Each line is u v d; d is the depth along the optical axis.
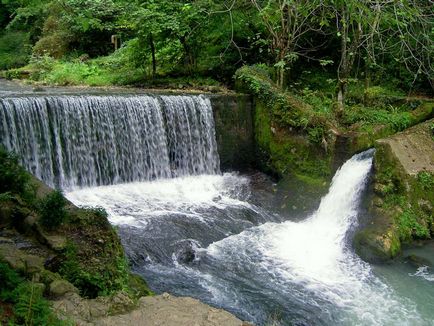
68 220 6.03
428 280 8.02
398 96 13.40
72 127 10.10
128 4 13.80
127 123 10.76
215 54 15.22
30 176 7.26
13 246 5.36
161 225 9.02
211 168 12.08
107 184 10.70
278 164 11.83
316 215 10.38
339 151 10.91
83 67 17.41
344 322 6.85
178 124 11.45
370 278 8.07
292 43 13.66
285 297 7.39
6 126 9.29
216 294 7.27
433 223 9.50
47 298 4.69
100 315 4.66
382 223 9.16
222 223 9.59
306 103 12.45
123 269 5.71
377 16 6.64
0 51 23.25
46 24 21.16
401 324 6.85
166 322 4.69
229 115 12.16
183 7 13.90
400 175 9.57
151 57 16.12
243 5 13.72
